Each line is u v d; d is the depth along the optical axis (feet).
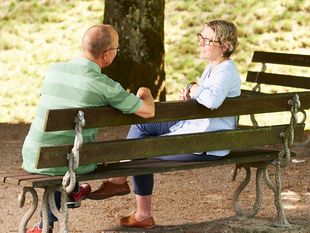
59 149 20.94
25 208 28.53
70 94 21.74
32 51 68.85
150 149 22.50
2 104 63.21
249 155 24.77
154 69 51.88
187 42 65.51
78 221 26.53
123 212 27.78
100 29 22.09
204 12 67.77
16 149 40.29
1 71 67.26
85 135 21.81
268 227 24.93
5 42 70.03
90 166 22.07
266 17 65.57
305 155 37.35
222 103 23.73
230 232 25.05
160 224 26.14
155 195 30.27
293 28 64.39
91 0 72.74
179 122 24.80
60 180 21.39
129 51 51.60
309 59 42.57
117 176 22.09
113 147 21.86
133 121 22.13
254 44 64.03
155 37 51.80
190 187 31.58
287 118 52.42
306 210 27.78
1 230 25.68
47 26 70.90
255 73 45.11
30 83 65.57
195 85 24.57
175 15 67.92
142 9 51.52
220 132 23.85
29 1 73.56
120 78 51.67
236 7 67.21
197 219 26.84
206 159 24.20
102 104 21.80
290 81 43.16
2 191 30.83
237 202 26.30
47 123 20.59
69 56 67.56
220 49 24.23
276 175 25.27
